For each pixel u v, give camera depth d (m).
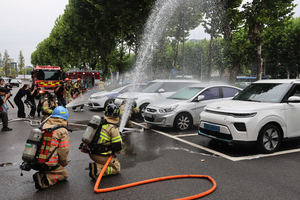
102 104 12.55
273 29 16.47
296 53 33.06
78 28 29.28
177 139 6.63
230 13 16.50
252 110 5.10
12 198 3.28
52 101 6.49
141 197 3.29
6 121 7.87
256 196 3.32
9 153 5.44
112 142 3.70
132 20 22.56
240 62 17.14
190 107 7.72
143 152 5.41
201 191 3.46
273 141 5.31
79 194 3.38
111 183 3.74
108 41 28.89
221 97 8.20
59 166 3.66
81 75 24.64
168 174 4.11
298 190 3.50
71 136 7.10
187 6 19.91
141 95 10.04
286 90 5.66
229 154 5.24
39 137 3.26
